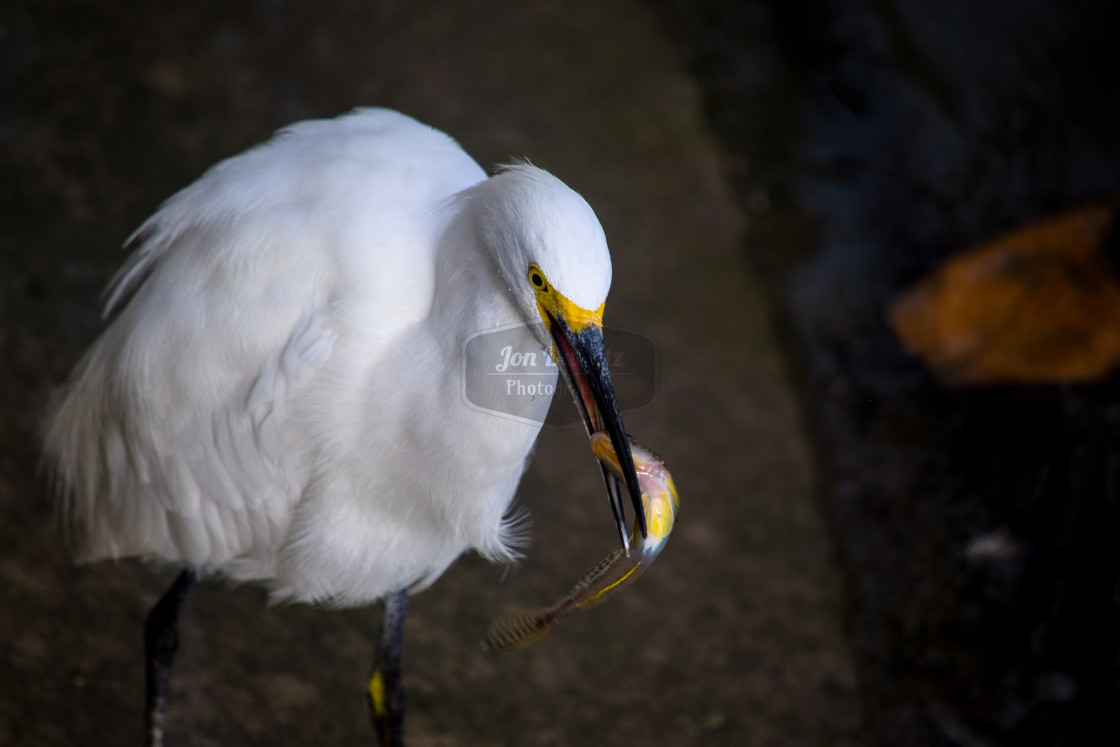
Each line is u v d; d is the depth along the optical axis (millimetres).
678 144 12016
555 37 12945
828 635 8164
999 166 11953
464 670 7371
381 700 6539
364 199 5477
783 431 9609
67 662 6551
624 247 10664
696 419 9445
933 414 9961
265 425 5461
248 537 5945
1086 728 7695
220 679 6840
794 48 13375
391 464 5488
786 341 10406
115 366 5773
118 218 9328
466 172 5977
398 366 5266
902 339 10484
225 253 5457
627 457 4531
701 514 8766
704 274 10711
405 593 6598
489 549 6051
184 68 10977
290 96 11094
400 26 12406
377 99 11344
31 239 8844
